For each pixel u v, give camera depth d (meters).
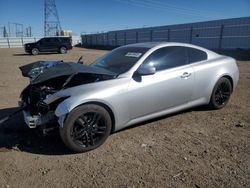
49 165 3.81
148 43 5.40
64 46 30.77
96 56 24.95
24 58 24.17
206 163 3.78
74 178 3.48
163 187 3.25
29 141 4.56
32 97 4.59
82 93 4.05
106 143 4.43
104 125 4.25
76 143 4.05
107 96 4.19
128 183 3.35
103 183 3.36
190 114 5.71
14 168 3.74
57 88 4.51
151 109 4.79
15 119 5.64
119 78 4.45
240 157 3.93
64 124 3.92
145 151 4.15
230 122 5.29
